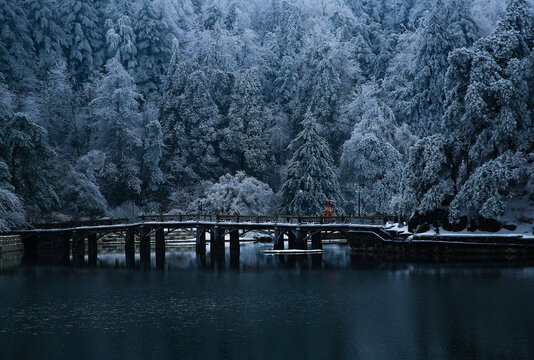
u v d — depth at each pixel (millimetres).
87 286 44156
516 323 31094
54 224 69000
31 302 38594
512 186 53938
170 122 102688
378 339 29391
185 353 28062
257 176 99500
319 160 85812
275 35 123625
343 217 59000
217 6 128750
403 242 54656
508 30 56750
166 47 118875
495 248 51031
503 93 51719
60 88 99875
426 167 54438
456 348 27797
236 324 32531
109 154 97250
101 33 118562
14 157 76000
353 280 43938
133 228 63562
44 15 111750
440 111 87688
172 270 51906
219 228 61438
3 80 96812
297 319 33219
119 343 29609
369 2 139500
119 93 97688
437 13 97625
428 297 37250
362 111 96438
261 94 107562
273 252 61188
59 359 27531
